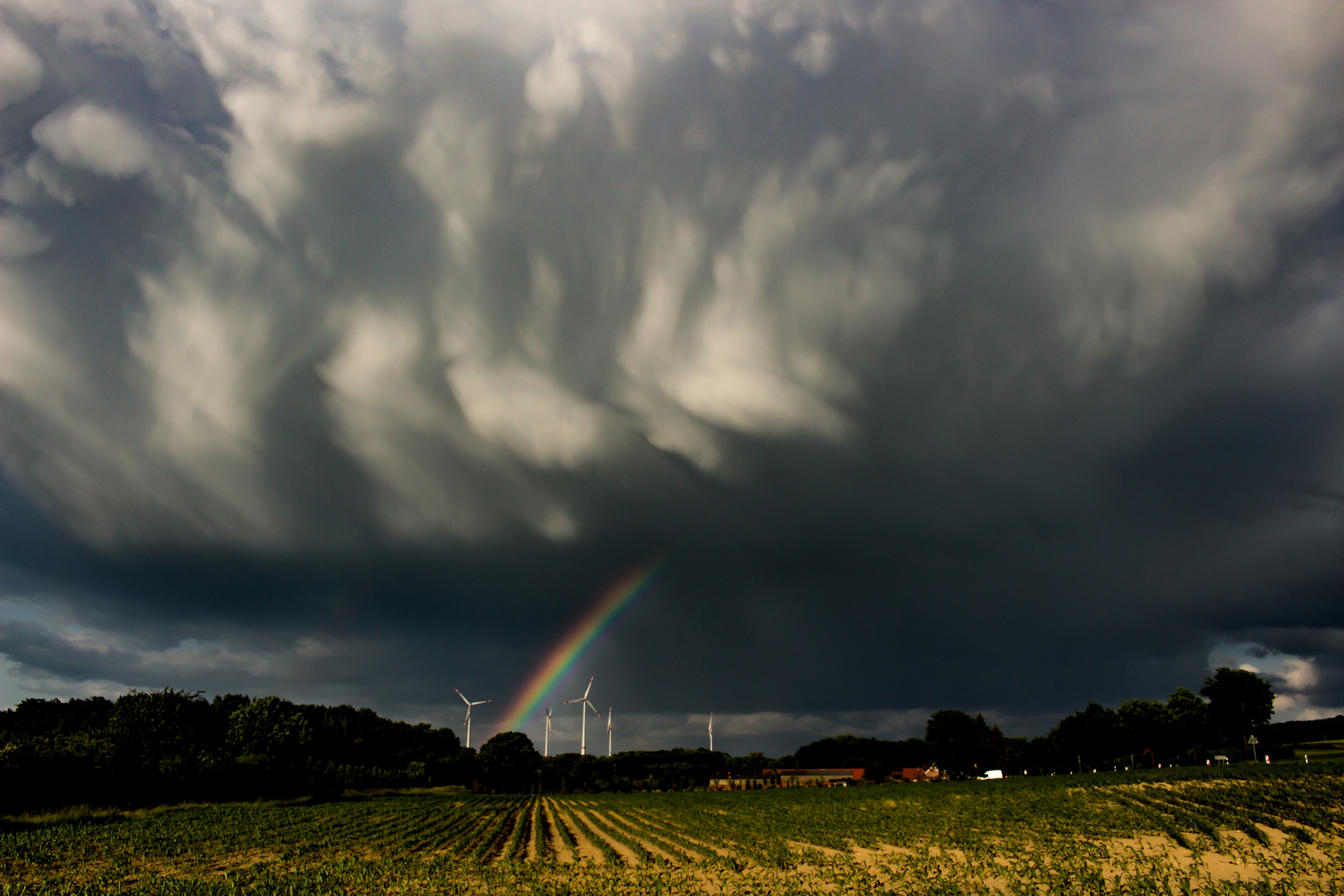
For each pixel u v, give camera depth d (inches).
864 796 3951.8
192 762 3144.7
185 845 1822.1
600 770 6624.0
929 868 1550.2
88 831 1985.7
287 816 2632.9
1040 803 2770.7
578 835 2297.0
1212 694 4975.4
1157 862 1469.0
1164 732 5856.3
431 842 2062.0
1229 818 2073.1
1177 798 2625.5
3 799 2171.5
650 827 2479.1
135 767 2787.9
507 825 2657.5
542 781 5984.3
